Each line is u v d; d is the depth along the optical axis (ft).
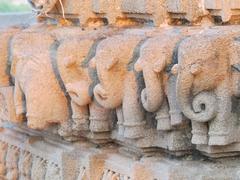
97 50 20.61
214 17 20.20
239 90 18.44
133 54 20.30
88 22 23.58
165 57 19.12
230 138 18.70
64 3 24.03
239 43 18.30
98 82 21.62
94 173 22.16
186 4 20.35
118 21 22.91
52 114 22.82
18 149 27.07
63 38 23.16
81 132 22.77
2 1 48.16
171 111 19.34
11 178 27.48
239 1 19.61
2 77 25.13
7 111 24.77
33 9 25.88
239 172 19.29
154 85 19.25
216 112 18.52
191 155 20.17
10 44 24.94
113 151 22.41
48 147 24.89
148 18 21.67
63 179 23.22
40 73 22.62
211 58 18.25
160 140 20.38
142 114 20.27
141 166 20.38
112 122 21.93
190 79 18.25
